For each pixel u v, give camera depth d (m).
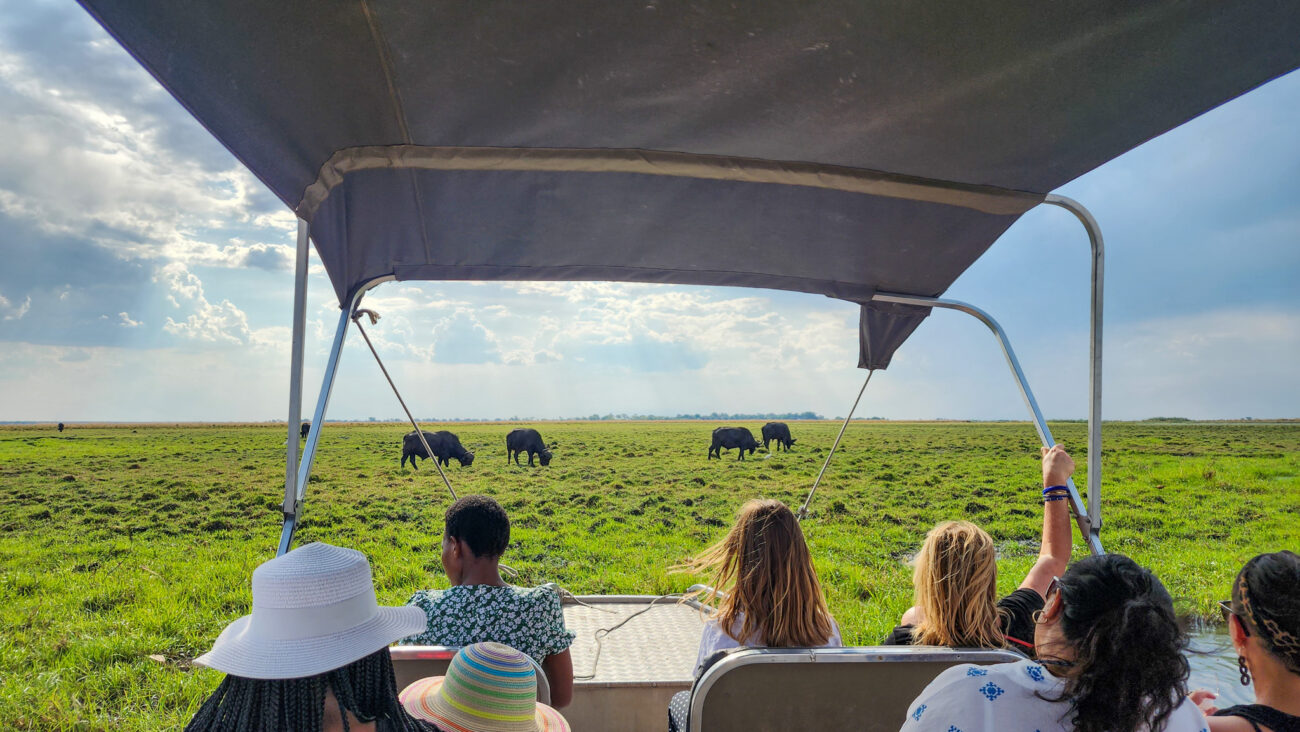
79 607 7.99
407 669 2.27
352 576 1.53
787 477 27.08
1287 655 1.50
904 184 3.13
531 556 11.71
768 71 2.26
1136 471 27.39
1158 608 1.35
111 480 24.34
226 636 1.51
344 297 3.45
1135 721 1.34
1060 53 2.15
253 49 1.98
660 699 2.90
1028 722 1.40
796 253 3.79
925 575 2.31
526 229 3.44
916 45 2.12
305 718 1.42
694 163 2.95
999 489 22.22
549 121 2.55
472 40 2.04
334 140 2.54
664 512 18.11
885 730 2.09
